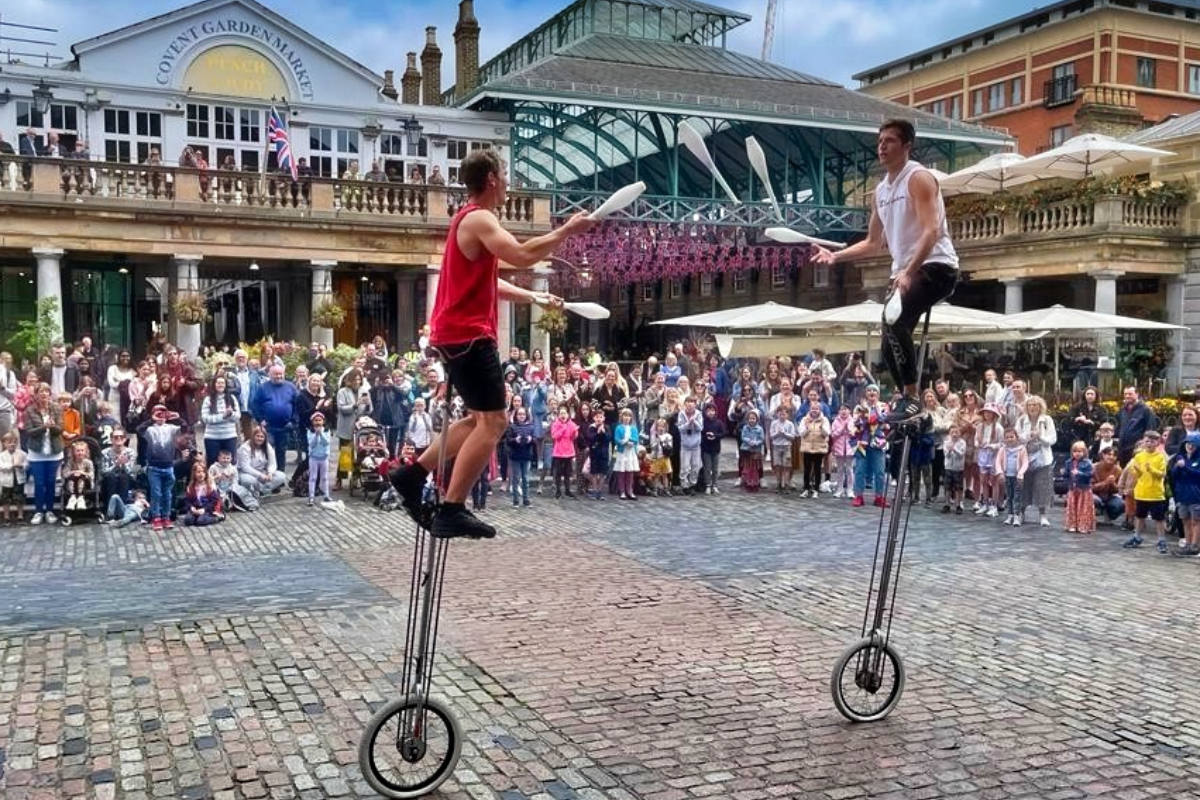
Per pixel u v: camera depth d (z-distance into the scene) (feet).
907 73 207.92
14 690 24.73
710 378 77.41
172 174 82.79
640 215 104.83
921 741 21.83
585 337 148.05
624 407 56.95
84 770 20.20
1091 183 88.94
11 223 78.43
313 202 86.89
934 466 55.72
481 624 30.66
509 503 54.95
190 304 81.56
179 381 56.75
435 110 103.86
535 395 60.18
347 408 57.21
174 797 19.04
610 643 28.84
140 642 28.66
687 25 134.31
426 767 20.40
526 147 111.34
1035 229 93.86
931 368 83.66
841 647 28.60
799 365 70.95
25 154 81.35
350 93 101.09
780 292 132.46
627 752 21.18
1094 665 27.20
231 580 36.50
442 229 90.53
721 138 114.93
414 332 97.71
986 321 59.88
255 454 55.26
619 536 45.57
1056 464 58.95
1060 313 64.95
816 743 21.66
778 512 52.80
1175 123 101.24
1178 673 26.55
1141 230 88.02
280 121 87.35
